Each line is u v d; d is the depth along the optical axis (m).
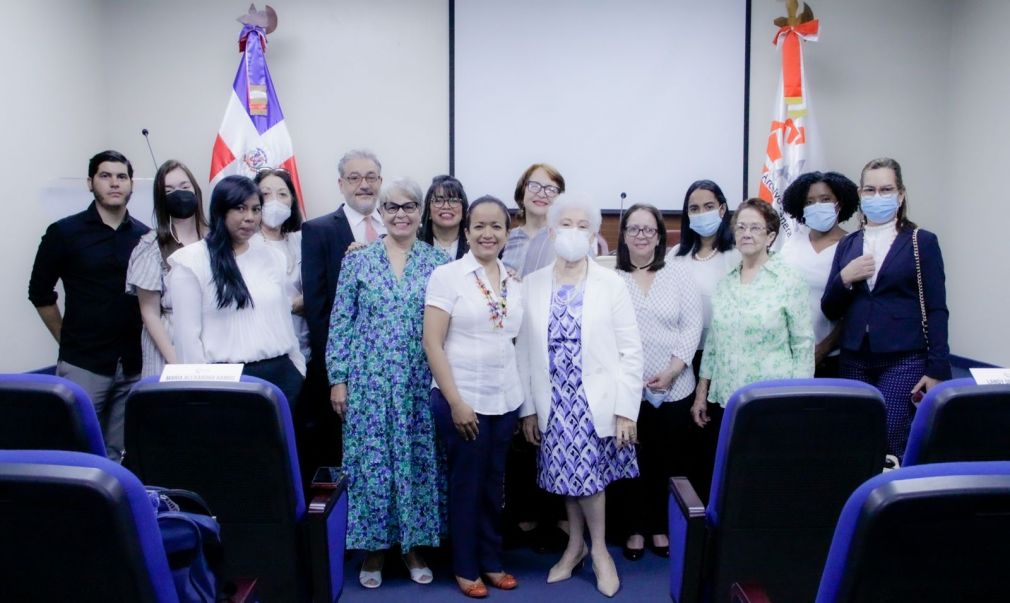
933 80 5.17
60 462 0.98
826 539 1.74
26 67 4.09
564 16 4.91
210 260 2.29
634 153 5.01
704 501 2.92
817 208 2.98
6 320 3.98
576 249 2.45
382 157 5.01
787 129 4.71
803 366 2.51
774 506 1.70
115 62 4.86
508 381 2.44
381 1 4.93
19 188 4.05
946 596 0.99
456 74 4.91
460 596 2.50
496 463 2.49
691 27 4.94
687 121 5.00
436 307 2.38
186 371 1.72
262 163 4.50
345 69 4.95
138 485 1.00
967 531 0.93
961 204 5.09
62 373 3.03
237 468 1.71
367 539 2.49
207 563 1.35
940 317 2.59
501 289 2.46
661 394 2.75
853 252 2.76
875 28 5.11
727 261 2.95
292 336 2.52
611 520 3.10
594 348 2.48
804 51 5.10
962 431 1.49
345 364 2.55
